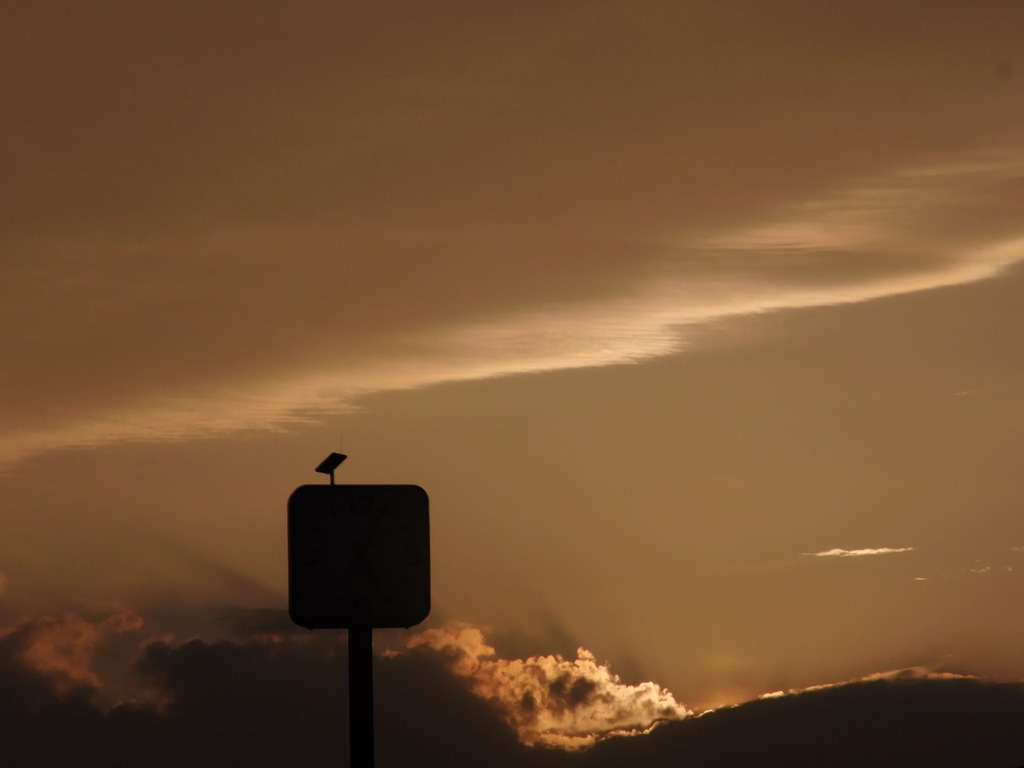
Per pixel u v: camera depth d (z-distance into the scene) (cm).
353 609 910
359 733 895
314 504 920
